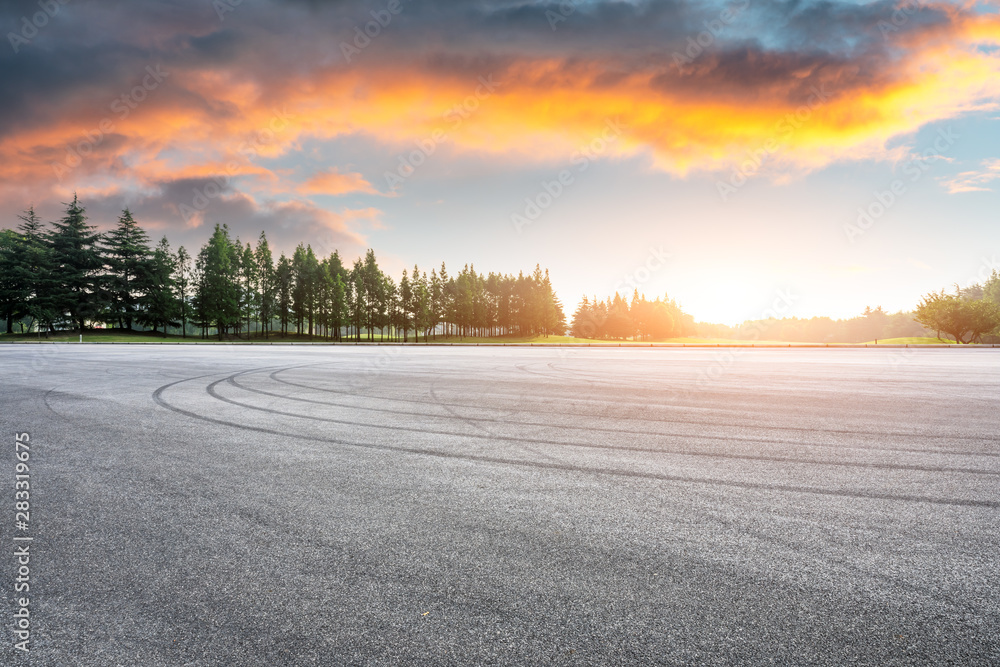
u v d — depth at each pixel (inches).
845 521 130.1
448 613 86.8
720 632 81.4
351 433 238.4
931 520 130.9
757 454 199.6
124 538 118.0
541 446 212.7
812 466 182.4
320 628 82.6
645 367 632.4
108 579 98.4
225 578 99.0
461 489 155.6
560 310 3821.4
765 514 134.8
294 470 176.2
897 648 77.6
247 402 333.4
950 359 804.6
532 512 135.8
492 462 187.6
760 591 94.3
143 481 162.9
